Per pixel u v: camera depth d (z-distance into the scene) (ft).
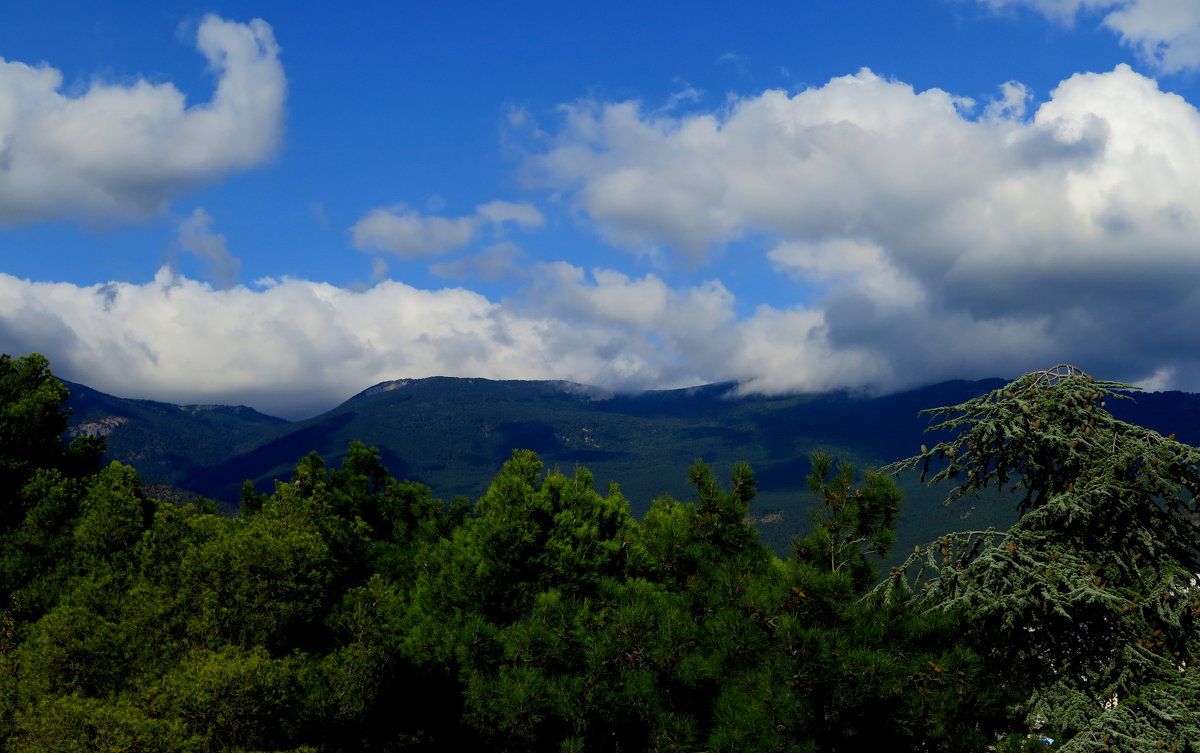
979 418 38.99
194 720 32.68
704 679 35.96
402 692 39.75
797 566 36.86
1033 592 33.53
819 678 32.35
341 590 42.65
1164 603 33.47
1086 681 34.01
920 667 33.30
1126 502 34.30
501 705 36.45
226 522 45.50
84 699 34.14
